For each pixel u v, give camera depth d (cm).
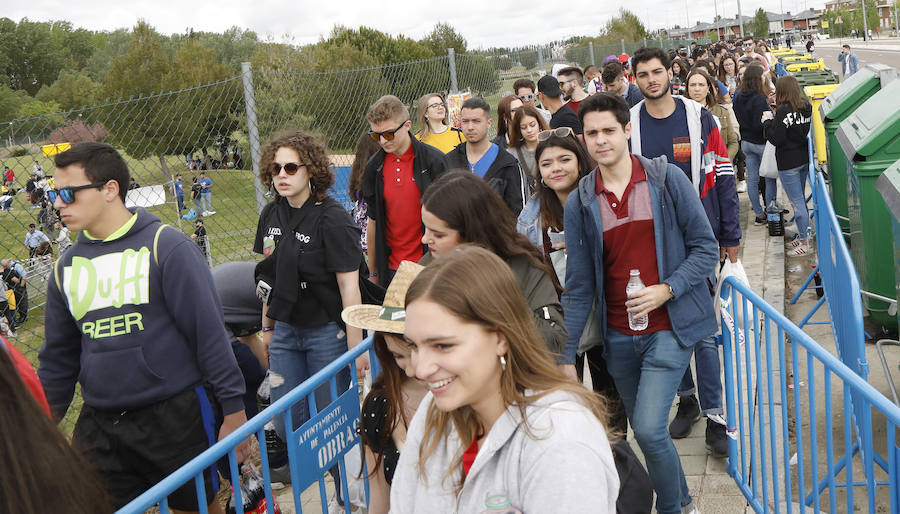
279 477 458
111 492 327
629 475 263
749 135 920
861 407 281
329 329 415
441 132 717
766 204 887
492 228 289
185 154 589
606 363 381
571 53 1992
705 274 342
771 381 335
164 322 325
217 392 332
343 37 1956
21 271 584
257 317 456
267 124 663
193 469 228
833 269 461
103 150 323
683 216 344
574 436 165
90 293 321
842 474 416
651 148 467
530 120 545
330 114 754
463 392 174
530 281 297
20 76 10600
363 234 620
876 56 6800
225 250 622
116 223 327
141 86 1977
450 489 184
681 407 468
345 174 760
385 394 249
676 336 344
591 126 339
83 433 329
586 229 354
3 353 137
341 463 307
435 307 170
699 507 394
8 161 493
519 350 173
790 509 329
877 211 544
